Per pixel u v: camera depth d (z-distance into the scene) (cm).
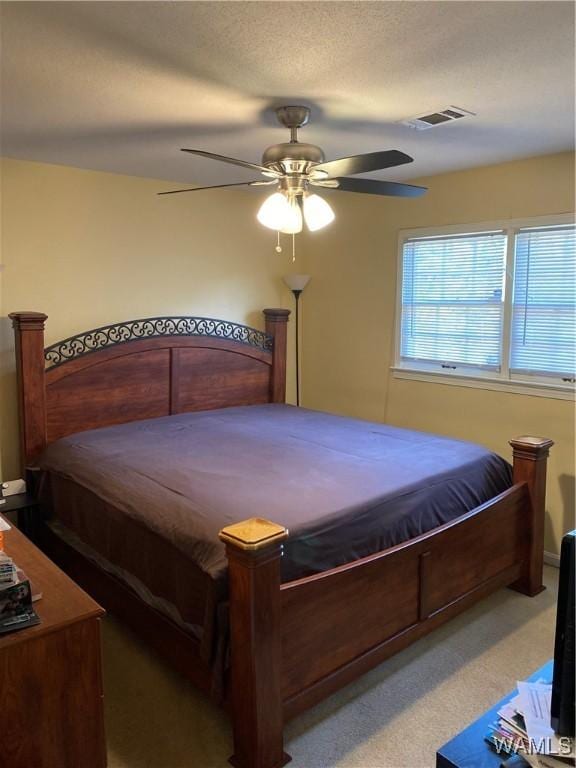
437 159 351
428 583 254
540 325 355
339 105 249
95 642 160
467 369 396
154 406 406
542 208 345
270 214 263
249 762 193
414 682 246
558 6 164
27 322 341
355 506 237
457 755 142
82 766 161
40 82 222
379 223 439
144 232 411
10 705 147
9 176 351
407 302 428
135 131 290
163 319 414
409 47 191
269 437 345
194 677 218
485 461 308
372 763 202
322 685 213
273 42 187
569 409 344
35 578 178
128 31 180
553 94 236
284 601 198
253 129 286
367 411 462
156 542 234
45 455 336
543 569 344
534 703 152
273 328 469
